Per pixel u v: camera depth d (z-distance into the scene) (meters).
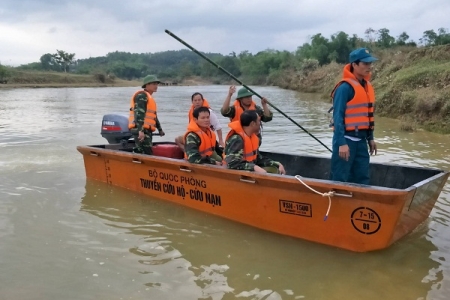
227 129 11.47
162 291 3.18
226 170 4.36
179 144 5.96
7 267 3.54
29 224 4.48
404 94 12.42
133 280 3.34
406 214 3.67
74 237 4.16
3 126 12.20
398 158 7.23
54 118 14.57
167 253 3.83
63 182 6.04
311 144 8.86
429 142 8.75
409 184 4.46
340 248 3.85
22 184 5.91
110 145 6.30
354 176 4.32
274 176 3.99
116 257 3.74
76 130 11.35
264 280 3.35
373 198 3.52
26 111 17.45
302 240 4.05
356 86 4.09
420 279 3.34
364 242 3.71
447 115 10.33
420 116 11.06
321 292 3.17
